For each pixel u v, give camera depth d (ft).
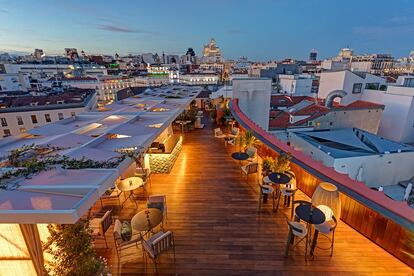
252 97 52.49
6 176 12.03
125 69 510.17
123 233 14.89
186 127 45.85
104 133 19.79
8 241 12.00
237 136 34.99
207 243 15.94
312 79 149.07
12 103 123.03
